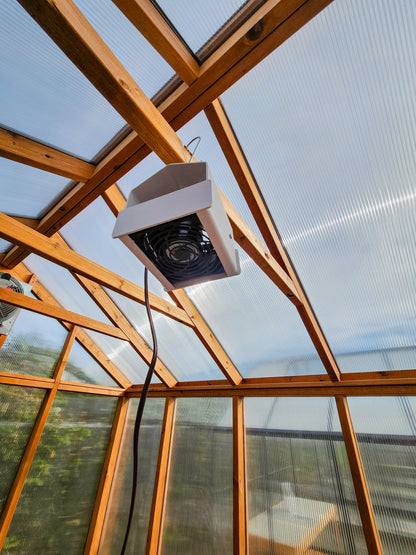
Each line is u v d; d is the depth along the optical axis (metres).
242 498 2.63
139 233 0.73
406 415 2.15
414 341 2.05
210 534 2.71
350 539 2.09
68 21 0.74
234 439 2.86
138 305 3.05
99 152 1.61
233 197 1.94
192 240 0.75
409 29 1.15
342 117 1.43
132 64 1.27
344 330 2.23
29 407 3.13
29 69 1.17
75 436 3.47
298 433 2.58
